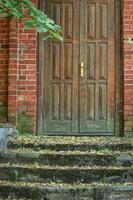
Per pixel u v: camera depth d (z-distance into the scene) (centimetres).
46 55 939
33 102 905
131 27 907
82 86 935
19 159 717
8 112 896
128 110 898
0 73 908
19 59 908
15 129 860
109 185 650
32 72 909
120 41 933
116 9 938
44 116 933
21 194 635
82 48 938
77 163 712
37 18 677
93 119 931
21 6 688
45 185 650
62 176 671
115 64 934
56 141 789
